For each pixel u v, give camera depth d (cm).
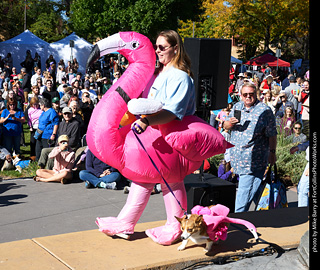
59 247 399
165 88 363
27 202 693
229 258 397
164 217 629
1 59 2666
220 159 855
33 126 1006
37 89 1234
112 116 373
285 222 484
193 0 3253
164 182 387
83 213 645
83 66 2875
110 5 3038
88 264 364
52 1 4512
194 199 508
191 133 364
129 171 379
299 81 1587
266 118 519
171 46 372
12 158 992
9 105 1014
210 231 369
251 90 519
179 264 378
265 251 412
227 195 526
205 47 547
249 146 521
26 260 371
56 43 2869
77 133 876
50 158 819
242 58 4119
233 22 3256
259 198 548
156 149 371
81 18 3203
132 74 378
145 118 343
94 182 764
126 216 403
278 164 834
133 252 391
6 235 555
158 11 2908
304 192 591
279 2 3066
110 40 373
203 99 557
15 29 4300
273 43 4466
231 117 527
